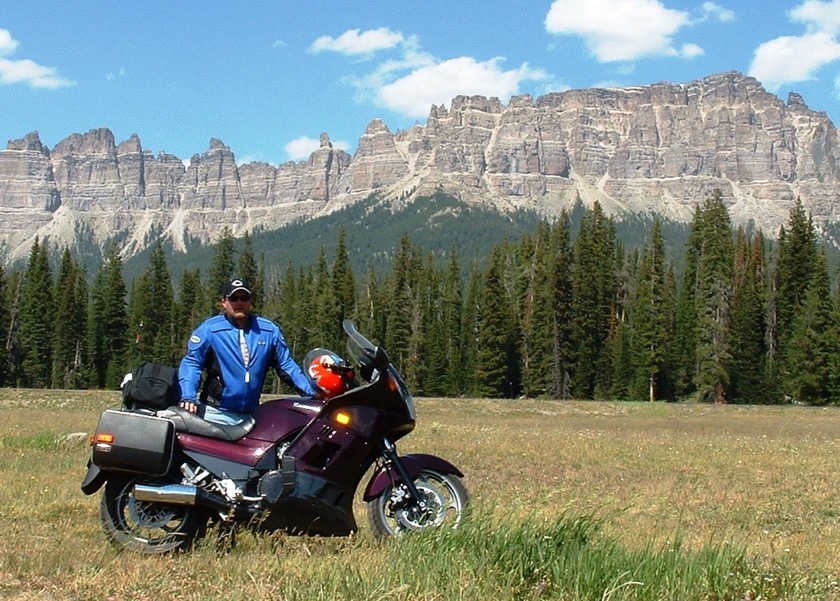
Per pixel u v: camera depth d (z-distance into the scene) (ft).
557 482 54.34
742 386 277.44
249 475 28.73
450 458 68.03
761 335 281.95
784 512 43.52
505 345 303.48
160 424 28.48
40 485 44.16
